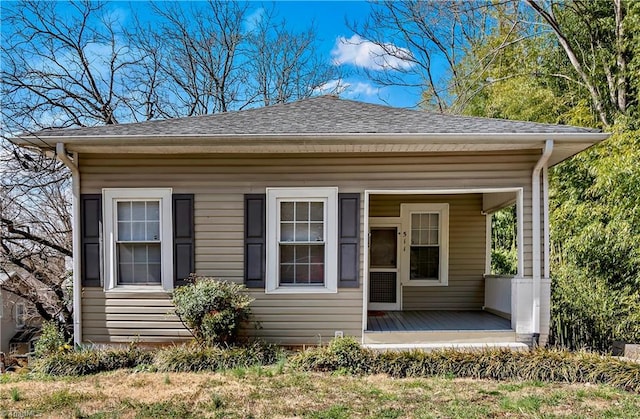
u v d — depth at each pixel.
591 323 7.03
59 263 12.68
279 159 5.98
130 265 6.02
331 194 5.95
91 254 5.95
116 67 14.30
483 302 8.09
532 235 5.82
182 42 16.09
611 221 7.54
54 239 12.47
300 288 5.96
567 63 11.91
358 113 6.84
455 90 15.98
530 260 5.86
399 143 5.44
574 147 5.64
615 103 10.21
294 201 6.01
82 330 5.94
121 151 5.82
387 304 8.11
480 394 4.46
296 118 6.48
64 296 12.26
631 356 5.85
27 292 12.11
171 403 4.21
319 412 3.99
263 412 4.00
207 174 5.96
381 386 4.71
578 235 8.25
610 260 7.79
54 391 4.59
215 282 5.78
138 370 5.30
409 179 5.93
